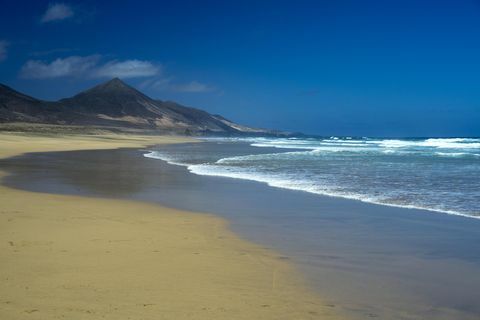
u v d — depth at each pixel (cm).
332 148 5909
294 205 1366
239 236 968
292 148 5922
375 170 2427
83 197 1484
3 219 1055
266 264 763
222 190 1691
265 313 555
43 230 952
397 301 610
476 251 861
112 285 630
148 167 2672
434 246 898
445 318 559
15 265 705
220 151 4872
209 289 630
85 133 10469
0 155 3509
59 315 524
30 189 1655
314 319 545
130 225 1044
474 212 1237
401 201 1422
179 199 1475
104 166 2716
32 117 15988
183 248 848
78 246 830
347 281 686
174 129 19162
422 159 3347
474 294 640
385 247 888
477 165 2741
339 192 1622
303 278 696
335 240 941
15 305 550
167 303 573
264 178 2069
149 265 731
